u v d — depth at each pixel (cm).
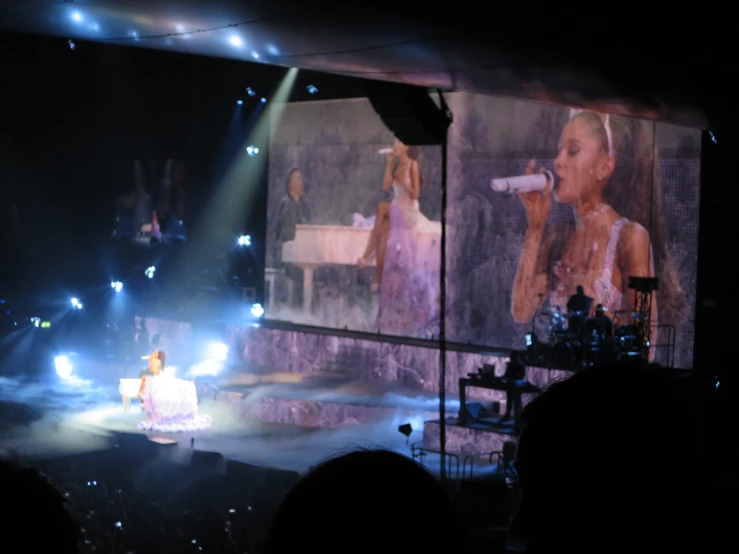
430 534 120
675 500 141
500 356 2358
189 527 1225
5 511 136
